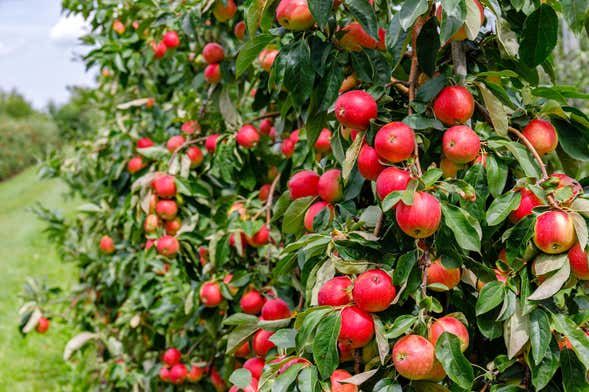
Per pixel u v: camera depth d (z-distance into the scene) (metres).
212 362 2.91
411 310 1.43
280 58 1.58
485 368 1.55
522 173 1.53
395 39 1.32
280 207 1.93
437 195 1.32
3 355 5.65
